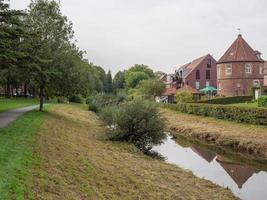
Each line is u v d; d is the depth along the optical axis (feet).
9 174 37.76
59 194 37.40
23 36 83.35
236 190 56.29
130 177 52.03
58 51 112.68
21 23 82.48
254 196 53.21
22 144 54.60
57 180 41.29
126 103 90.84
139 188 47.52
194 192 50.49
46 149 55.62
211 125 123.95
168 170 62.75
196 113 154.51
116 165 58.44
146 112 88.02
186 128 122.83
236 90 234.58
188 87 250.78
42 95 121.39
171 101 265.75
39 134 68.59
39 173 41.55
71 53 115.55
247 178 64.08
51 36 114.21
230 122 123.34
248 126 111.24
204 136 107.96
